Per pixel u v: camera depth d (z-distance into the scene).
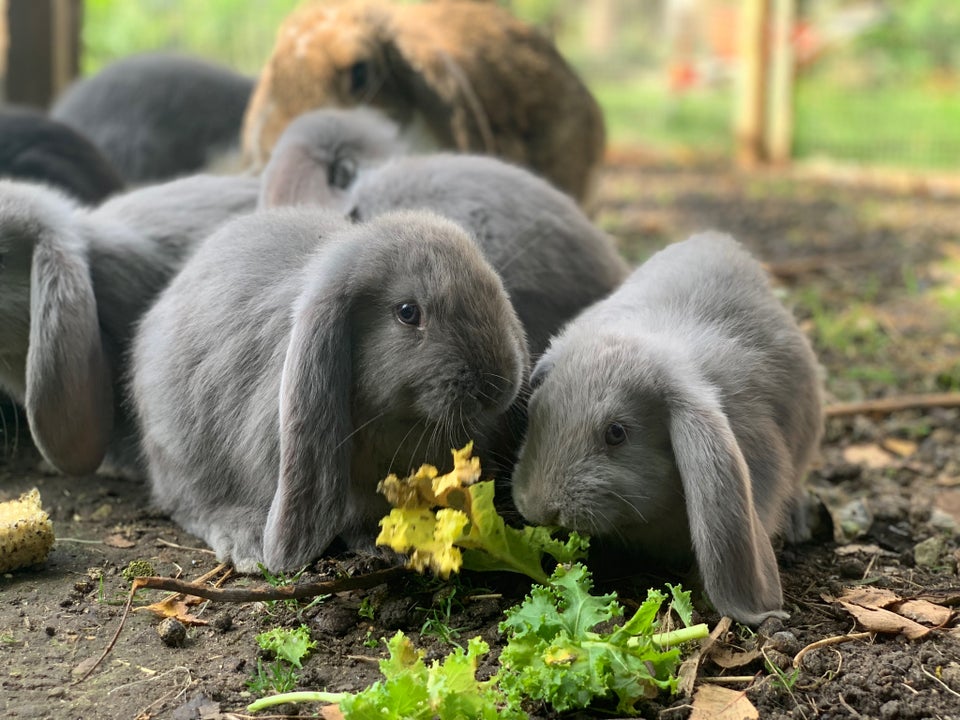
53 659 0.39
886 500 0.53
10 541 0.44
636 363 0.42
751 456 0.43
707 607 0.42
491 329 0.41
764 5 1.51
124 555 0.47
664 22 2.17
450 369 0.41
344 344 0.42
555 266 0.54
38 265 0.50
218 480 0.48
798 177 1.44
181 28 1.50
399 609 0.42
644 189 1.34
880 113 1.57
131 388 0.52
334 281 0.42
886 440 0.61
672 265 0.50
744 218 1.17
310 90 0.80
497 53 0.90
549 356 0.45
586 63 2.13
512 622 0.37
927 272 0.95
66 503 0.52
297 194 0.59
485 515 0.41
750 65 1.53
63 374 0.50
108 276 0.54
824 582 0.45
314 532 0.42
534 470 0.42
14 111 0.75
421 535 0.41
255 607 0.42
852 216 1.19
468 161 0.58
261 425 0.45
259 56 1.50
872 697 0.37
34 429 0.50
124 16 1.48
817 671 0.38
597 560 0.45
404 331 0.41
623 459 0.41
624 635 0.36
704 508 0.39
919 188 1.37
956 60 1.70
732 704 0.36
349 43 0.80
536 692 0.35
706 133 1.73
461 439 0.43
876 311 0.83
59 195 0.56
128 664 0.38
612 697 0.36
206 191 0.60
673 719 0.35
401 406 0.42
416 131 0.83
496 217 0.53
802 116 1.57
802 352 0.48
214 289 0.48
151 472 0.51
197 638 0.40
